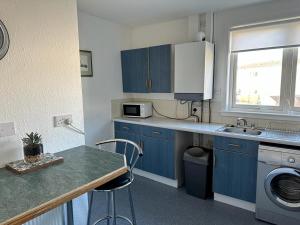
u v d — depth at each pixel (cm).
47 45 177
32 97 170
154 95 382
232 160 249
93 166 150
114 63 370
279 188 221
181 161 312
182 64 301
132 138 344
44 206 104
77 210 203
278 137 227
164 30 359
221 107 312
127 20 349
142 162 337
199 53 286
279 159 210
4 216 95
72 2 193
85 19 315
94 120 343
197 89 294
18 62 160
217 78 312
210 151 280
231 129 286
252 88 295
